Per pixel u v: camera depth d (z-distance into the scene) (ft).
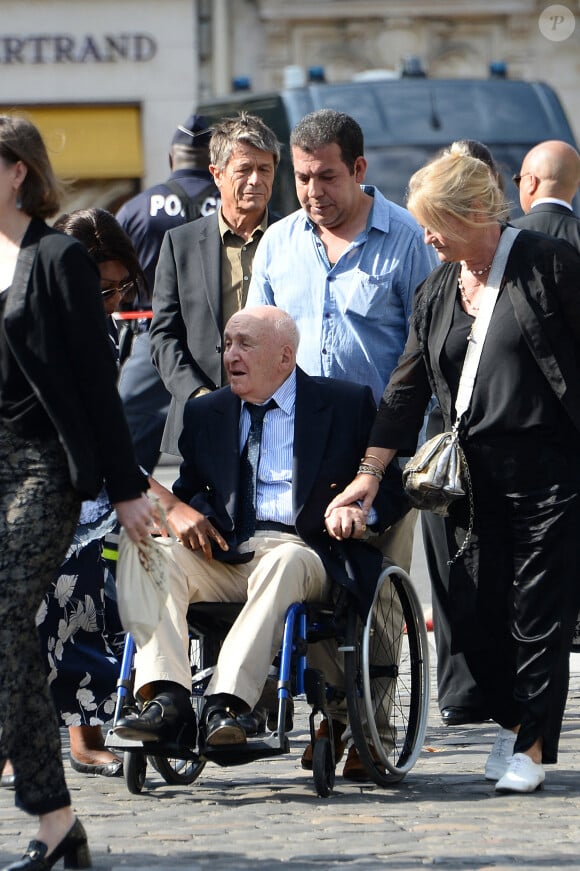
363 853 31.86
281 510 39.99
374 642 40.91
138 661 37.19
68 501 29.48
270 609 37.40
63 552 29.71
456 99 106.11
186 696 37.01
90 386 29.30
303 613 38.01
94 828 34.58
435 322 39.65
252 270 46.03
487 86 107.45
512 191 101.76
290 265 44.68
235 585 39.45
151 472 58.90
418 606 41.60
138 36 169.78
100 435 29.43
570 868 30.53
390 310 44.29
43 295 29.19
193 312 47.42
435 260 44.68
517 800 37.76
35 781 29.89
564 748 44.83
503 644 39.88
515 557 39.19
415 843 32.83
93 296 29.45
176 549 39.04
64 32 169.27
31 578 28.99
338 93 106.22
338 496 39.65
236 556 39.11
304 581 38.19
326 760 38.68
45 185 29.89
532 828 34.40
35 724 29.78
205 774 42.06
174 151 66.28
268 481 40.29
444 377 39.42
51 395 29.04
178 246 48.16
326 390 40.88
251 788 39.86
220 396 41.09
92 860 31.07
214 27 171.83
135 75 170.30
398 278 44.19
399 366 40.60
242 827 34.65
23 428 29.25
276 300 44.83
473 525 39.47
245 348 40.09
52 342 29.14
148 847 32.45
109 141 170.09
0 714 28.63
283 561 37.78
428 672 41.68
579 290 38.09
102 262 42.60
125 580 31.09
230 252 47.80
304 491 39.60
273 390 40.47
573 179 50.70
